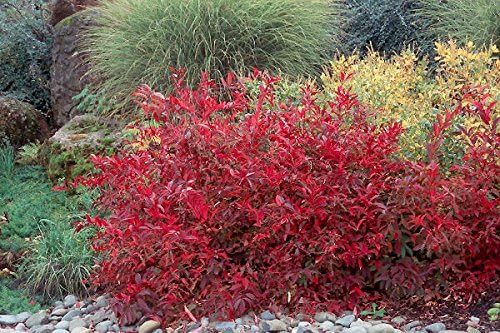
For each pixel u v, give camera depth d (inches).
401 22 281.7
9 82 327.0
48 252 183.9
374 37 286.7
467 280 144.4
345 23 274.1
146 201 140.9
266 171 142.9
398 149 152.3
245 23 238.8
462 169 145.6
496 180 150.9
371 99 179.6
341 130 156.8
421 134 159.8
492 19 252.2
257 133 151.9
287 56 242.7
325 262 144.9
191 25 232.7
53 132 292.8
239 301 142.6
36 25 333.1
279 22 245.0
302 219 145.9
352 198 149.6
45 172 246.2
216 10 238.2
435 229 138.3
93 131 246.2
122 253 156.4
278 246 146.9
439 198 139.9
